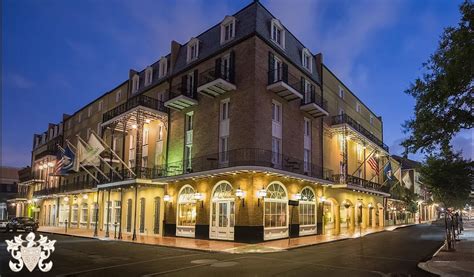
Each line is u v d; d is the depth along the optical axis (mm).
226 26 24234
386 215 43188
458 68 7254
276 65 23734
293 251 16297
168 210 24812
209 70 24156
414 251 16328
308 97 26969
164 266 11883
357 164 35625
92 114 39000
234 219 20125
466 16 7602
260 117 21375
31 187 52250
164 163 26391
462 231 32219
